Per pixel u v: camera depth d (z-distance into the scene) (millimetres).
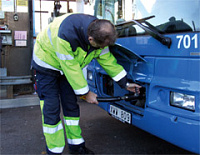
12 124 3604
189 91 1825
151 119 2135
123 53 2307
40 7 5719
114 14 3023
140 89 2377
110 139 3014
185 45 1870
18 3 5293
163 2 2174
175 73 1939
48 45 2152
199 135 1765
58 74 2346
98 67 2949
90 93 2203
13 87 5098
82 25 1945
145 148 2762
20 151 2707
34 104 4730
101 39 1811
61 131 2348
